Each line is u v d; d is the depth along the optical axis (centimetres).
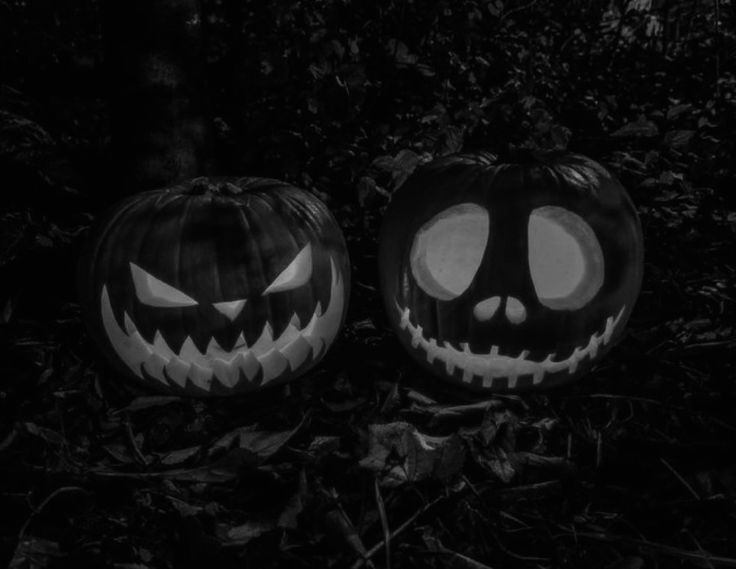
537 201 90
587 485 81
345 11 138
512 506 79
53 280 108
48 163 117
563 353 93
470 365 94
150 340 90
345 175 122
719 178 137
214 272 88
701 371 100
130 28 105
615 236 92
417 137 126
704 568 71
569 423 90
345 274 98
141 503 77
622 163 135
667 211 130
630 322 110
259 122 124
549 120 129
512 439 86
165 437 87
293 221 93
